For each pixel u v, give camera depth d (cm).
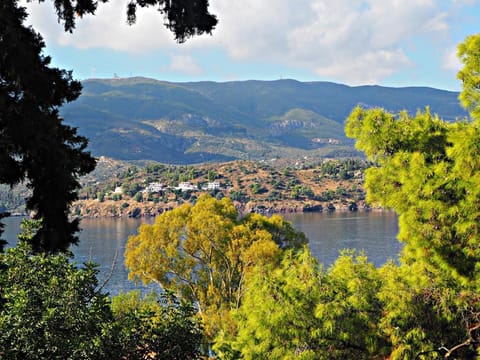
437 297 1455
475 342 1434
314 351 1470
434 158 1308
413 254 1293
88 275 1197
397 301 1448
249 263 3481
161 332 1216
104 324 1134
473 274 1228
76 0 1173
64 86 1162
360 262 1600
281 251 3534
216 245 3722
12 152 1052
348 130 1443
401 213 1291
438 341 1466
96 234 17400
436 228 1199
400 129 1404
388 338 1507
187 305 1294
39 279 1168
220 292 3738
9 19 986
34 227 1212
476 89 1305
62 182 1058
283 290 1508
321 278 1552
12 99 999
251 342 1602
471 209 1130
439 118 1462
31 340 1042
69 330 1107
